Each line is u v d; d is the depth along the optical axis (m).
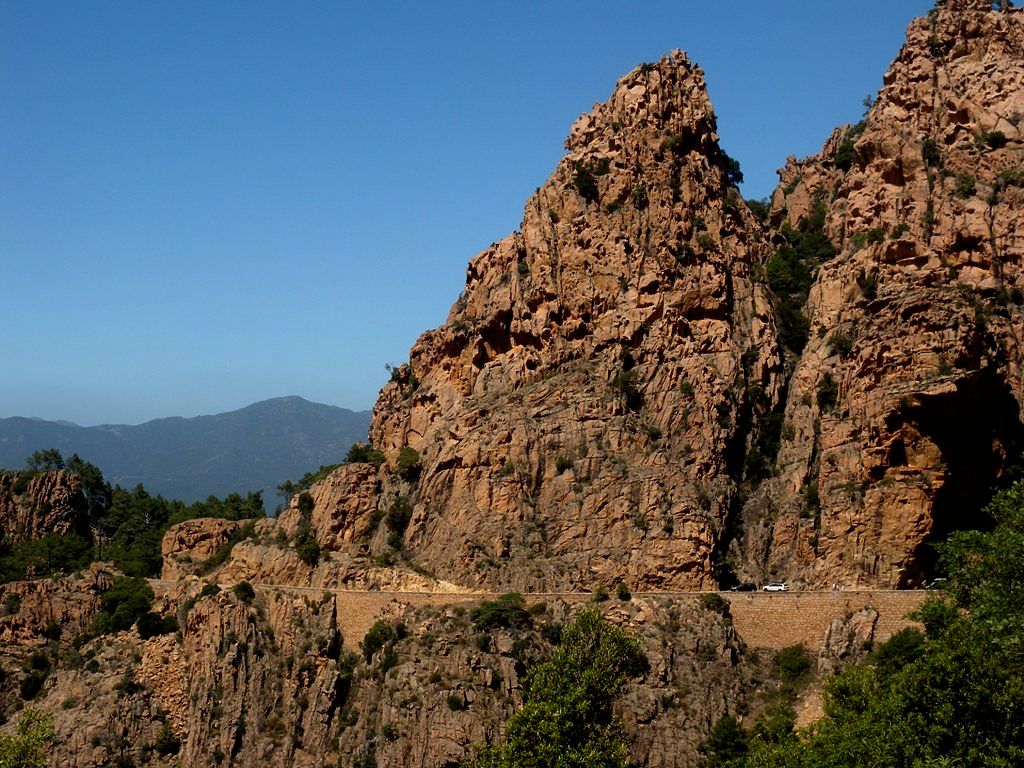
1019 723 83.25
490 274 177.62
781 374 162.75
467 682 132.50
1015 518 101.81
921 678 86.94
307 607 152.12
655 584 143.12
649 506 147.38
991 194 153.75
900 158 160.88
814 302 165.88
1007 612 92.06
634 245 164.12
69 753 151.62
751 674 132.38
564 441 153.62
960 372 134.88
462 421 160.25
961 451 138.38
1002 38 168.25
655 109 173.75
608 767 106.94
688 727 126.94
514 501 151.25
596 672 116.94
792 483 150.88
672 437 153.75
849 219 166.38
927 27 173.00
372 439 185.50
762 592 136.12
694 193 170.12
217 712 149.25
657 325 159.38
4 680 171.00
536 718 108.94
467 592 145.12
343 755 136.25
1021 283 149.38
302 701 145.12
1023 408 144.38
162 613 170.12
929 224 154.25
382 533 160.62
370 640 143.88
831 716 102.88
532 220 169.88
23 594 184.38
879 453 139.75
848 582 138.00
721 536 148.00
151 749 153.38
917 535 136.00
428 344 183.25
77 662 168.25
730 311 166.00
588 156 172.75
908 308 141.50
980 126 160.62
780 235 183.12
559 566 146.12
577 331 162.00
